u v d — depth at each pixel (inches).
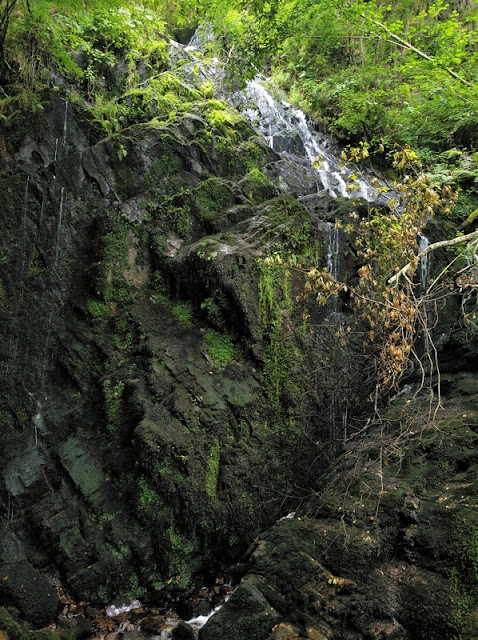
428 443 173.8
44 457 191.8
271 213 243.8
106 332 220.2
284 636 123.6
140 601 169.5
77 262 227.9
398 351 147.9
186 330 221.6
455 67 306.3
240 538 186.2
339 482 175.0
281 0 280.8
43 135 233.5
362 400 227.3
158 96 294.5
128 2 269.3
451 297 292.0
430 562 133.6
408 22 380.2
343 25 301.7
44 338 211.6
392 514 148.5
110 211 232.1
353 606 126.3
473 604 119.5
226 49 376.5
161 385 201.9
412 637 121.8
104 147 246.7
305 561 141.6
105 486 188.2
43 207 222.7
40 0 232.8
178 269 228.2
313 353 231.1
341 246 259.8
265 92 402.6
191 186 265.3
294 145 368.8
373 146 398.3
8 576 154.3
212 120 302.4
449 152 363.9
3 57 243.9
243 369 214.7
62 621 151.3
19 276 211.8
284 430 212.1
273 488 199.0
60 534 174.4
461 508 141.9
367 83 360.2
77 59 287.3
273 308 221.6
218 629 128.8
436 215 350.0
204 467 189.8
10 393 198.7
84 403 205.9
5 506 177.3
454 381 216.1
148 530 179.5
